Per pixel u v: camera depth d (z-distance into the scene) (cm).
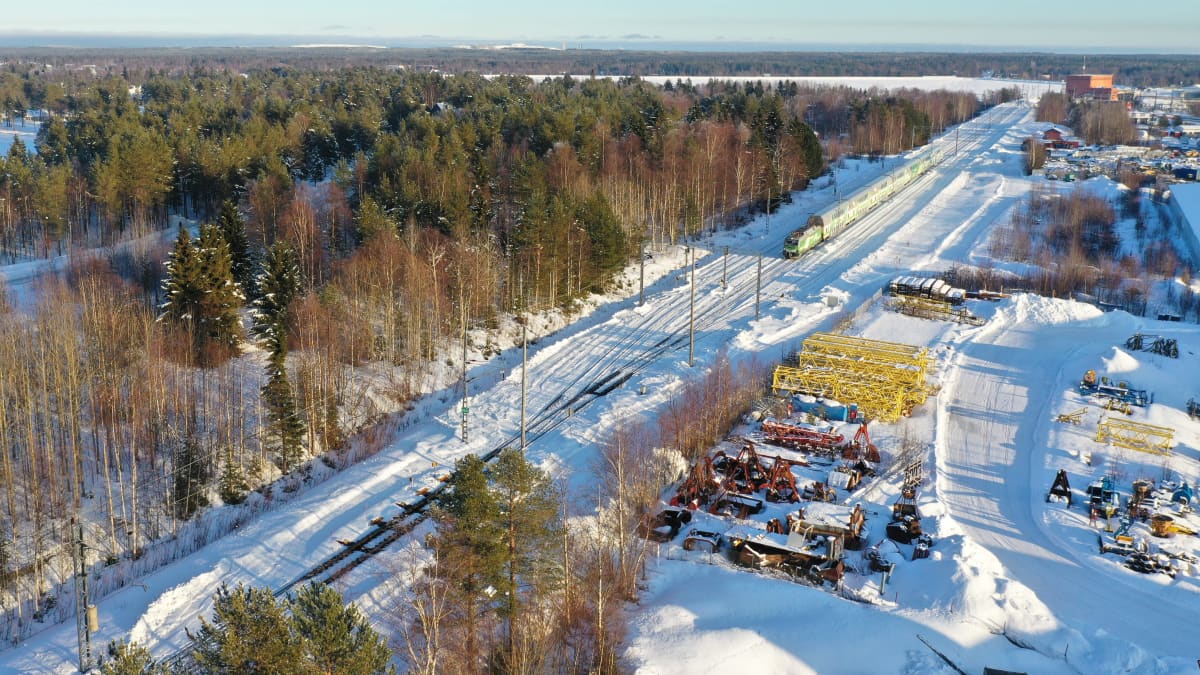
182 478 6341
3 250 11988
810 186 16550
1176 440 7081
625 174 13088
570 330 9962
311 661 3356
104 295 8169
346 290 8950
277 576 5300
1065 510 6041
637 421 7162
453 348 9038
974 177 17738
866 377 7588
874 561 5431
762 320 9812
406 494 6212
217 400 7225
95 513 6175
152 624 4891
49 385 6944
